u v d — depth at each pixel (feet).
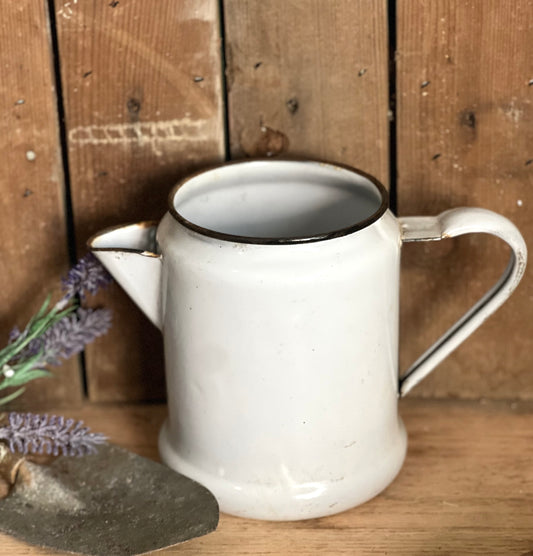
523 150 1.70
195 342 1.53
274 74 1.69
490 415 1.87
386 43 1.65
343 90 1.69
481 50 1.64
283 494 1.58
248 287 1.44
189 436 1.63
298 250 1.44
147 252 1.55
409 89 1.68
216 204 1.65
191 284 1.49
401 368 1.90
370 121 1.71
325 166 1.62
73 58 1.67
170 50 1.67
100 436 1.65
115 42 1.66
